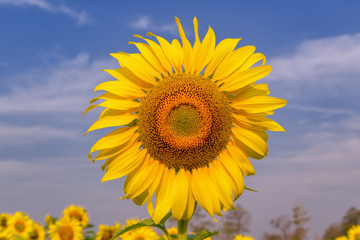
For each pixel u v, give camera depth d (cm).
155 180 70
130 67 68
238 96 70
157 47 70
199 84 70
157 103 70
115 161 69
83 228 128
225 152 71
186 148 69
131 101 69
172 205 67
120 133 69
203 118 69
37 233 119
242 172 71
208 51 70
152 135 70
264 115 70
